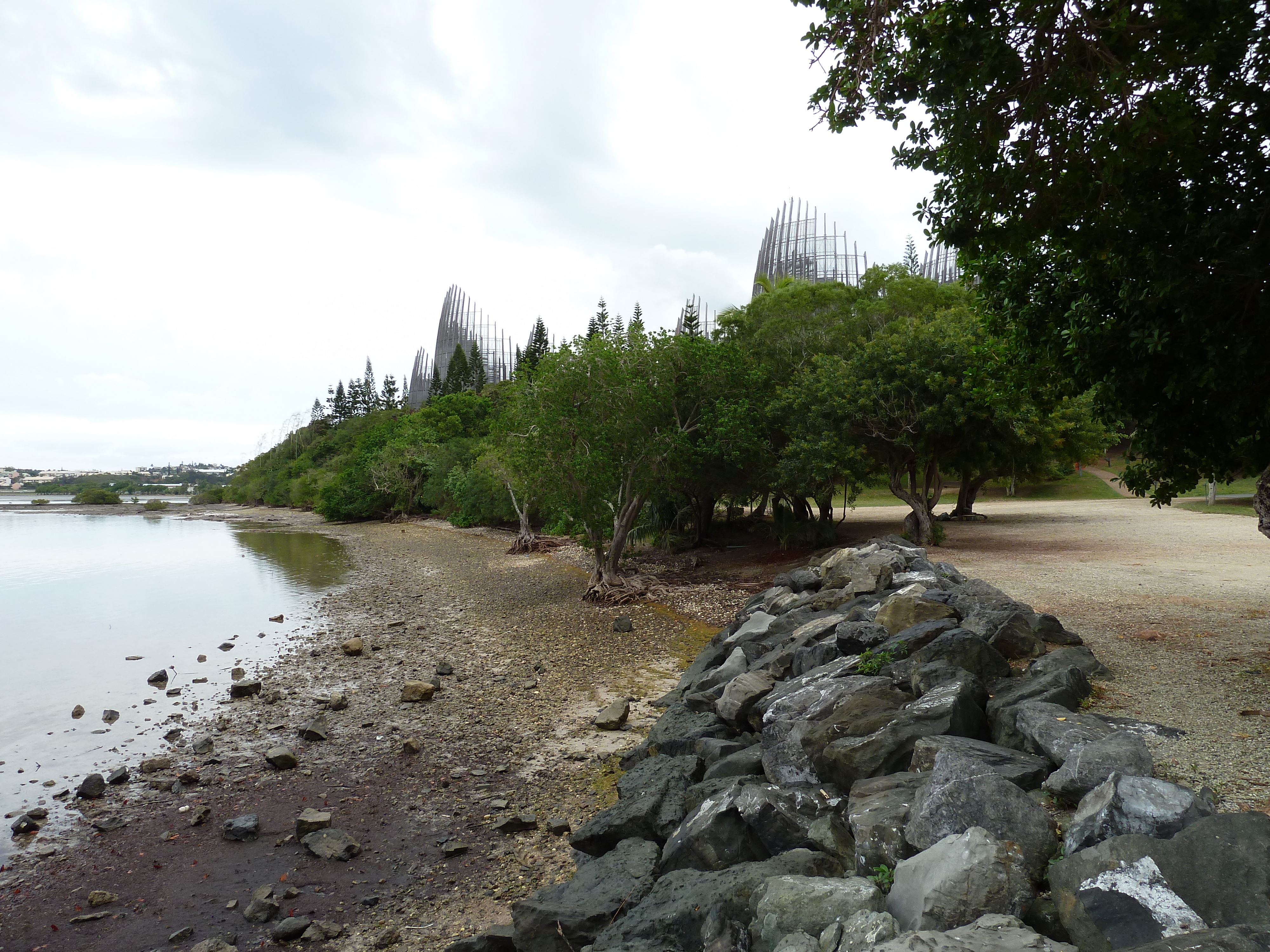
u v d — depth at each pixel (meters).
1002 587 15.62
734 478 26.72
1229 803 4.96
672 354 23.78
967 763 5.16
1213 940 3.08
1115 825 4.24
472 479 53.16
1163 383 7.68
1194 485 8.98
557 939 5.54
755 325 32.47
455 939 6.33
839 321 30.88
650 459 22.83
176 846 8.26
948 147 7.49
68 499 150.88
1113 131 6.27
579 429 22.14
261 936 6.52
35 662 17.22
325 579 31.36
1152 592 14.20
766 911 4.59
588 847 7.22
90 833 8.65
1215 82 6.39
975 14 6.64
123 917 6.93
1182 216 6.73
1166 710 6.97
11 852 8.21
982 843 4.20
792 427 24.45
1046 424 23.77
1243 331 6.68
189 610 24.06
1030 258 8.97
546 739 11.09
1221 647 9.43
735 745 8.57
